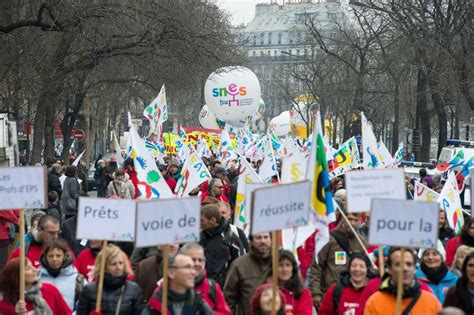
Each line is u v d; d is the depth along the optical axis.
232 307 12.17
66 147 53.50
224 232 13.87
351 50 69.56
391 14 46.94
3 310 11.32
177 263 10.07
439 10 44.66
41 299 11.38
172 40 40.12
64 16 38.66
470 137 58.69
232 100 45.22
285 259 11.21
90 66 41.09
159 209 10.47
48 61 42.69
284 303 10.45
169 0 41.12
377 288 11.62
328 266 13.87
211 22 56.69
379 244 10.60
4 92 49.94
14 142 28.66
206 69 42.00
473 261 11.40
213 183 20.39
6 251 19.78
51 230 13.47
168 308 10.20
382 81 71.31
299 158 15.43
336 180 23.50
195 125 123.12
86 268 13.39
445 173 36.00
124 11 38.97
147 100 61.31
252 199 10.27
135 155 18.48
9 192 11.75
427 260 12.37
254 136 55.94
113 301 11.12
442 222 16.97
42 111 42.72
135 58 43.84
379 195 12.73
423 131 52.78
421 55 45.75
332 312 12.09
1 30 37.34
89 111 62.50
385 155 24.94
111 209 11.73
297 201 10.41
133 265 13.58
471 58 43.66
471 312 11.52
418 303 10.53
